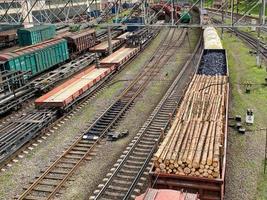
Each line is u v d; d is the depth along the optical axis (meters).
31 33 41.16
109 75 31.25
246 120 21.11
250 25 26.12
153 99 26.34
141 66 36.44
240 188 14.66
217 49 33.00
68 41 38.50
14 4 47.94
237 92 27.44
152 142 18.98
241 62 36.94
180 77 31.38
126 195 14.05
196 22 56.41
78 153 18.09
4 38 47.88
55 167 16.83
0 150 17.17
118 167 16.08
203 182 11.39
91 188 15.13
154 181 11.80
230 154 17.52
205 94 19.58
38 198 14.48
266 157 17.16
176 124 15.21
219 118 15.66
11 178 16.19
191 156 11.88
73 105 24.19
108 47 40.72
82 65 35.06
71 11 51.75
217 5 73.56
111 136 19.88
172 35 54.72
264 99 25.64
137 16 48.88
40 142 19.62
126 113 23.59
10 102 23.97
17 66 28.75
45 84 28.28
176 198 9.73
